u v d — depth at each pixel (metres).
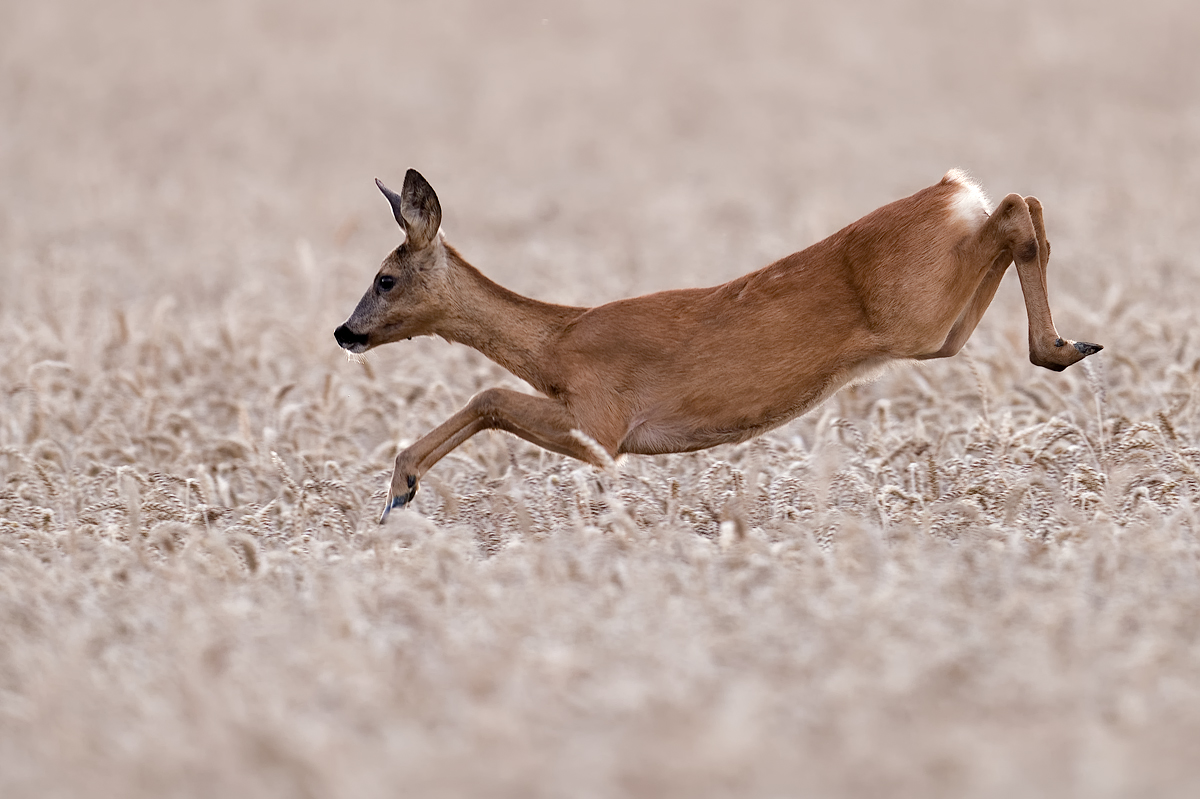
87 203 90.69
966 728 21.17
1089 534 29.00
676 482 32.53
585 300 57.91
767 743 20.80
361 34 181.88
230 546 31.53
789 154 105.62
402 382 43.16
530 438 33.56
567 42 176.50
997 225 30.77
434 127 125.12
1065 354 31.27
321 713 22.61
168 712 22.39
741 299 32.22
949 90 134.12
